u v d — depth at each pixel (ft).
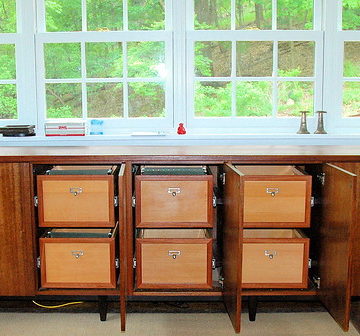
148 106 10.11
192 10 9.93
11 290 7.30
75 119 10.06
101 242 7.13
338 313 6.55
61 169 8.11
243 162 7.11
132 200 7.20
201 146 8.61
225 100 10.09
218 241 8.00
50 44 9.91
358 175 7.06
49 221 7.15
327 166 6.89
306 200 7.02
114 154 7.16
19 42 9.84
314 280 7.39
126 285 7.27
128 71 10.02
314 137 9.70
